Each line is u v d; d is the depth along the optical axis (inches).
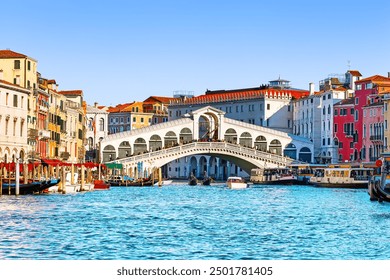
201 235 2207.2
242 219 2694.4
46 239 2055.9
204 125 7298.2
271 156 6230.3
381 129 5915.4
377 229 2383.1
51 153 4948.3
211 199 3880.4
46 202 3191.4
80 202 3324.3
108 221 2539.4
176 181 7052.2
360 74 6889.8
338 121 6604.3
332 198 3996.1
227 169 7426.2
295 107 7381.9
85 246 1961.1
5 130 4069.9
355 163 5762.8
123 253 1876.2
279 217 2783.0
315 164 6087.6
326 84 7150.6
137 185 5487.2
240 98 7632.9
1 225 2317.9
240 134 6579.7
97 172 5467.5
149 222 2544.3
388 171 3486.7
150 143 6382.9
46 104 4793.3
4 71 4411.9
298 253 1903.3
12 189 3462.1
